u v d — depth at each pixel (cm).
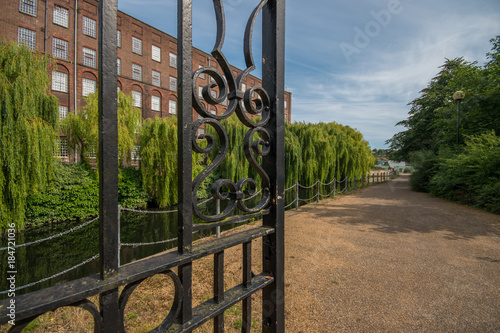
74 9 2066
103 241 70
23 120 911
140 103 2523
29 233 1007
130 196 1384
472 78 1374
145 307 283
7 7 1752
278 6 137
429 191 1361
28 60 997
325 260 427
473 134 1235
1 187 874
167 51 2859
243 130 1529
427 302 300
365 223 688
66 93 1992
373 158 2256
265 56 138
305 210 878
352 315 274
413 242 525
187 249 92
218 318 103
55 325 252
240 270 372
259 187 1345
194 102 94
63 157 1506
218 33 107
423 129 2062
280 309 136
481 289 329
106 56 70
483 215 776
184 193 90
